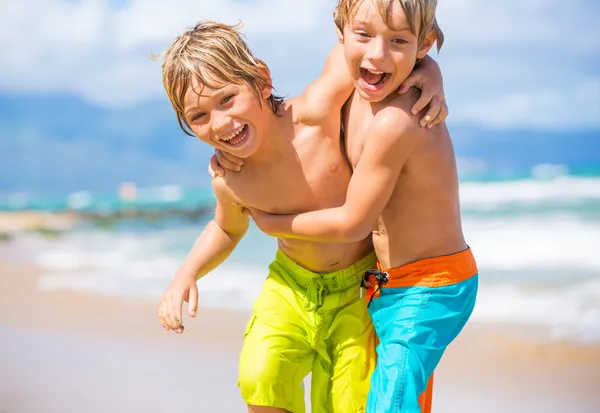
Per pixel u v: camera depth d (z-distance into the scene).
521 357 7.35
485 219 15.01
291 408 3.90
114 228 17.14
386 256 3.65
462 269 3.61
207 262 4.11
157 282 10.98
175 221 17.84
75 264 12.66
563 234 13.09
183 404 6.26
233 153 3.60
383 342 3.62
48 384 6.80
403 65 3.24
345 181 3.77
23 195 27.73
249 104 3.52
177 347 7.80
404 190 3.52
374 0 3.16
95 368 7.21
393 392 3.43
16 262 13.02
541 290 9.67
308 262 3.86
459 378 6.90
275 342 3.86
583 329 8.08
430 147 3.44
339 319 3.85
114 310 9.38
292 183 3.75
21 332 8.52
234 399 6.36
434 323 3.53
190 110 3.51
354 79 3.35
